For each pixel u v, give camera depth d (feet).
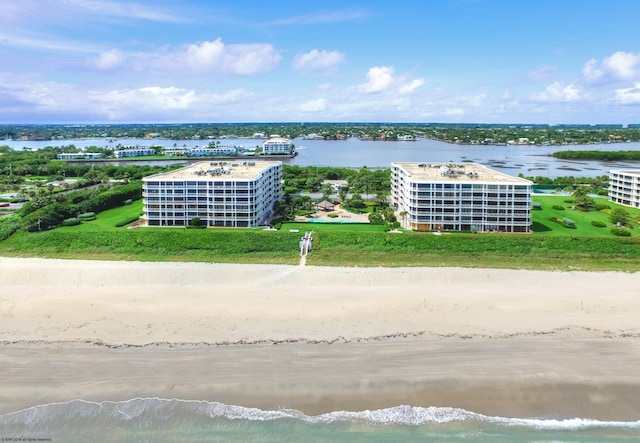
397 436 187.83
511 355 241.55
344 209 586.86
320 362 234.79
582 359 237.86
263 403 205.67
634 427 192.95
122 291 327.26
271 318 280.51
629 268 376.68
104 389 214.28
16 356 239.91
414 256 398.62
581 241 416.26
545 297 314.76
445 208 473.67
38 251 413.59
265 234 432.66
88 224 492.13
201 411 200.64
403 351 244.83
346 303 303.07
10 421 195.11
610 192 631.97
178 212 492.95
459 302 304.91
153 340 255.09
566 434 189.16
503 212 467.93
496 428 192.34
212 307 295.89
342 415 199.00
